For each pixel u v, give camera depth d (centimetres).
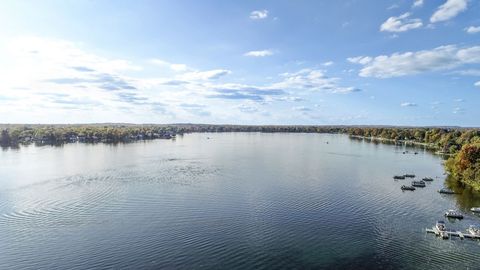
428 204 13062
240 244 9175
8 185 15300
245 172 18875
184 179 16838
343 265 8150
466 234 9788
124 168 19850
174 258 8425
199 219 11000
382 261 8356
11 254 8631
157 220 10894
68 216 11244
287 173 18675
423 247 9119
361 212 11881
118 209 11981
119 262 8238
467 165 16850
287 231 10088
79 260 8338
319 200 13262
